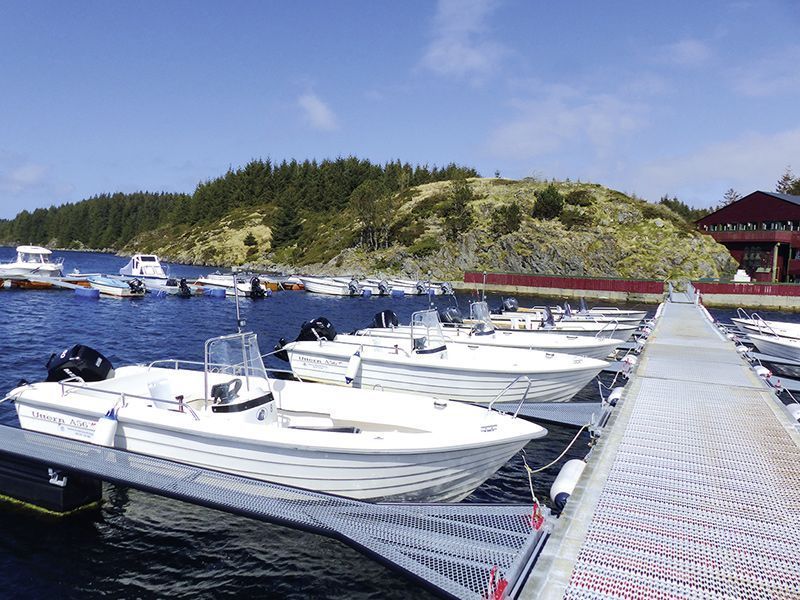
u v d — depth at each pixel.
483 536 7.42
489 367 14.05
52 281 45.00
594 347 18.61
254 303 44.12
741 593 5.31
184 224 146.12
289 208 105.31
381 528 7.60
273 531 8.82
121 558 8.03
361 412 10.53
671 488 7.62
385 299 52.75
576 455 12.66
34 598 7.13
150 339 25.55
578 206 79.06
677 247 70.94
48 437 9.55
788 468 8.33
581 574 5.61
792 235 69.38
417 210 87.00
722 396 12.62
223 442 8.60
